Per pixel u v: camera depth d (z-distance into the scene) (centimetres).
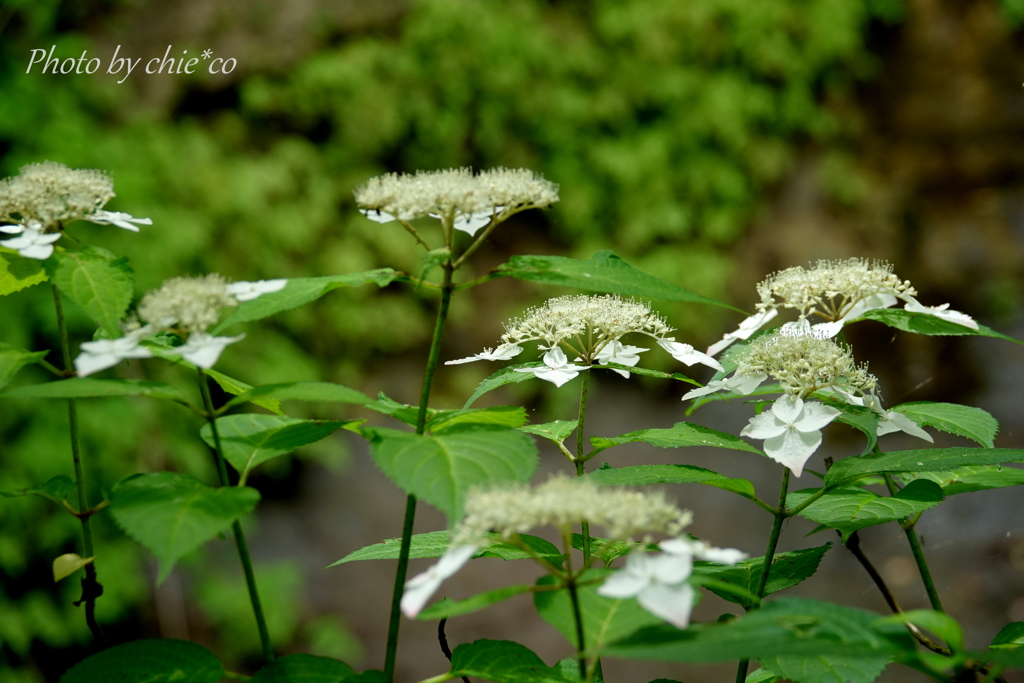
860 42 827
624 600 116
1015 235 820
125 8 644
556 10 793
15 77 564
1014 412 713
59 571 150
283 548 625
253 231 662
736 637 98
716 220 783
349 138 728
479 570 622
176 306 124
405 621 596
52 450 494
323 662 131
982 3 874
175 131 651
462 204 132
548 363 180
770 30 796
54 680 506
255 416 150
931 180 841
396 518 661
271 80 696
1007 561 595
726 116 788
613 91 789
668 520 107
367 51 723
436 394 725
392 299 733
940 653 178
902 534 641
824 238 799
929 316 173
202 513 114
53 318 498
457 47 744
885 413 158
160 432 549
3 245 147
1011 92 865
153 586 553
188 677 128
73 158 568
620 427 717
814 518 163
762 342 164
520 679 133
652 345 739
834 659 139
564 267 131
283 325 679
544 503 105
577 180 779
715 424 721
